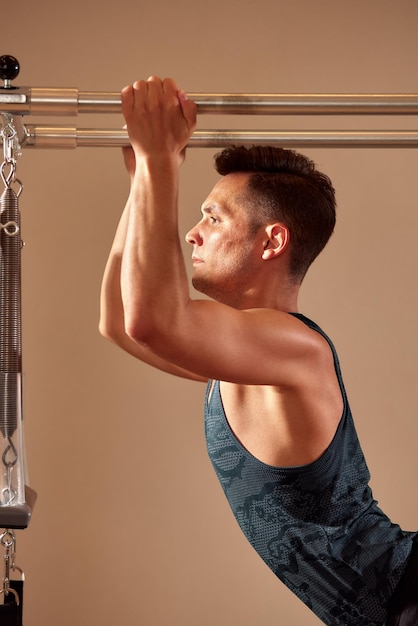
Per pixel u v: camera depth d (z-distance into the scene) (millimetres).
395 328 2959
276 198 1300
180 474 2941
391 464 2949
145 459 2939
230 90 2934
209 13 2949
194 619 2928
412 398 2959
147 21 2947
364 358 2957
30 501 1098
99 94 1108
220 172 1384
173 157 1080
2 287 1090
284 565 1256
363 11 2957
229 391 1255
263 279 1312
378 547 1237
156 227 1051
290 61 2947
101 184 2936
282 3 2949
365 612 1237
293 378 1160
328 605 1257
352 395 2951
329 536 1233
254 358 1108
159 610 2928
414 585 1209
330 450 1214
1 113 1118
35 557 2926
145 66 2939
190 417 2945
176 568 2936
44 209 2930
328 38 2957
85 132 1293
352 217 2961
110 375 2938
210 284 1331
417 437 2957
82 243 2932
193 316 1053
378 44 2957
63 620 2922
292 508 1231
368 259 2957
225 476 1276
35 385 2924
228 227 1314
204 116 2947
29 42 2936
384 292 2959
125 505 2936
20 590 1128
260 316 1141
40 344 2926
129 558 2936
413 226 2961
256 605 2928
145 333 1040
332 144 1315
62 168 2932
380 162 2957
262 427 1221
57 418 2928
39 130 1285
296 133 1300
